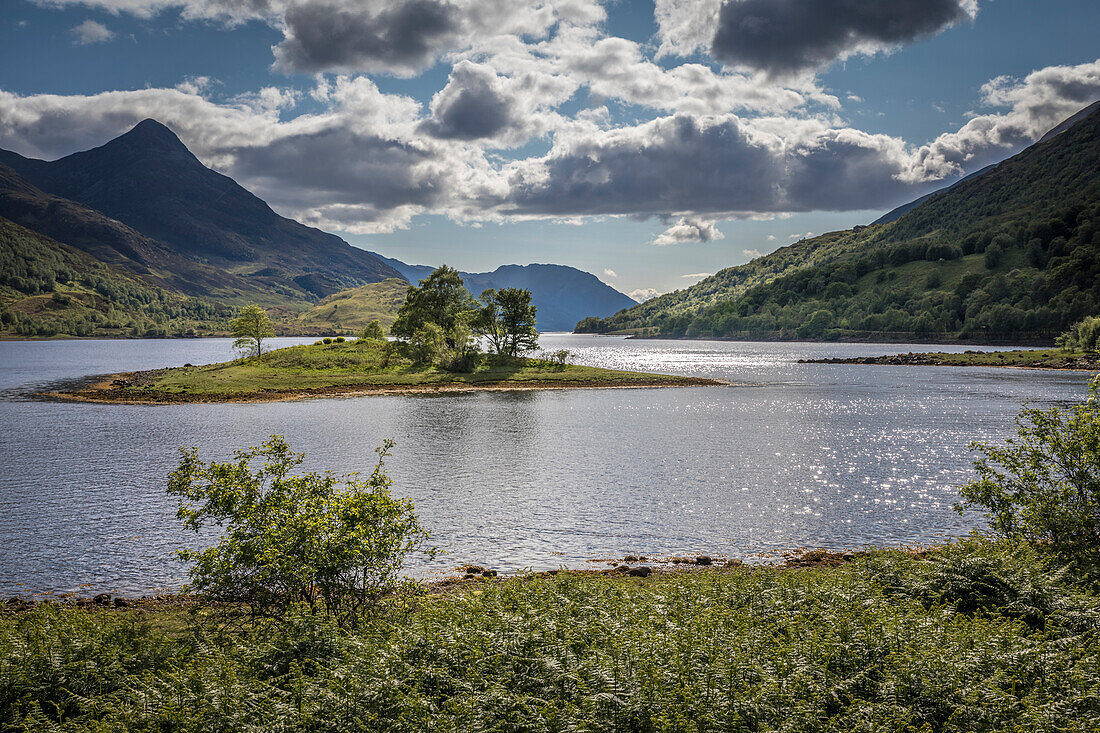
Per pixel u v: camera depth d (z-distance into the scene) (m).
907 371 134.50
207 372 104.06
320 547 14.01
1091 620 12.80
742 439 50.69
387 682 10.22
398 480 35.84
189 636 14.25
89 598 19.94
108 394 82.38
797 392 91.56
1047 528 17.38
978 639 11.52
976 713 9.30
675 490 34.03
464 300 136.38
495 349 134.75
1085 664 10.41
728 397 85.25
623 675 10.19
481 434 53.16
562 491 33.62
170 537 25.81
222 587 14.27
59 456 42.47
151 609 18.88
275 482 15.20
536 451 45.12
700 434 53.38
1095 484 16.69
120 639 13.48
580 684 10.20
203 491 14.70
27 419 61.62
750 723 9.21
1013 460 18.53
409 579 16.08
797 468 39.69
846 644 11.39
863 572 17.50
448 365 111.12
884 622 12.20
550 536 26.34
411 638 12.02
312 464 40.06
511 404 77.00
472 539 25.84
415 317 131.88
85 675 11.63
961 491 19.16
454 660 11.31
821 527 27.88
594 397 85.56
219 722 9.44
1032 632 12.90
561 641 11.98
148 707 10.09
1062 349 161.88
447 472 38.09
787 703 9.53
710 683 9.84
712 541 25.98
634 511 30.05
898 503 31.83
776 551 24.81
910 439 50.88
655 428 56.84
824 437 51.69
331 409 71.38
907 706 9.59
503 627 12.54
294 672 11.15
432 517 28.86
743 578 17.30
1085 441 16.83
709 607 14.62
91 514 28.89
